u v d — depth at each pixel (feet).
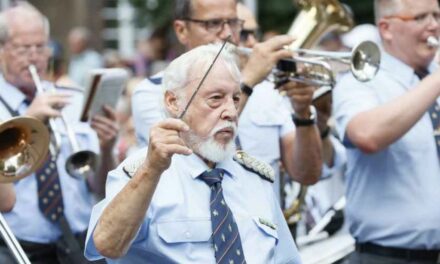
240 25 23.71
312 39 24.22
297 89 22.30
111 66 56.59
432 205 23.22
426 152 23.30
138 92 23.40
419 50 23.63
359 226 23.86
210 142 18.22
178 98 18.31
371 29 39.63
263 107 23.88
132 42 72.28
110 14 72.69
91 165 25.62
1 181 21.95
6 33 25.84
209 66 18.17
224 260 18.10
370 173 23.50
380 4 23.98
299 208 25.95
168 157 16.92
